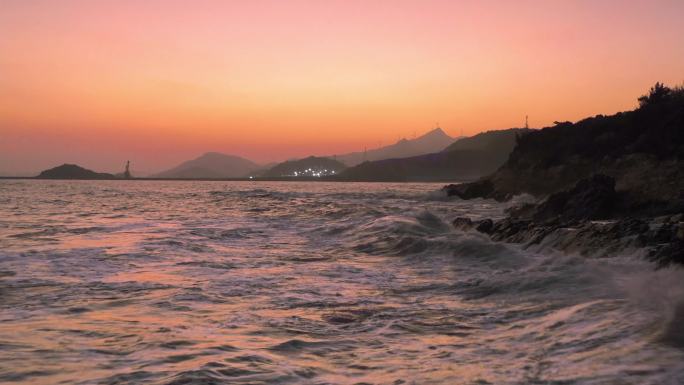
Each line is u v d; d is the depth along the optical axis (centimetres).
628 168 3338
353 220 2567
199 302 854
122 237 1845
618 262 1059
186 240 1784
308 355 569
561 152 4441
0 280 1015
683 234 1077
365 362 544
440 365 528
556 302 791
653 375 447
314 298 905
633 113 4322
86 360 533
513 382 465
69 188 10425
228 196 6300
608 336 571
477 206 4103
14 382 467
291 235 2062
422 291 974
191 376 478
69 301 843
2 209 3584
